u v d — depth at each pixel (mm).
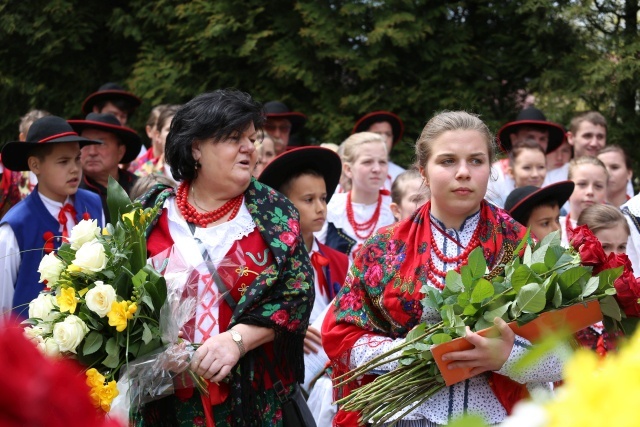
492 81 14438
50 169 5875
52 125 5922
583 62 13781
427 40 14375
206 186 4086
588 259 3709
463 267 3627
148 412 3893
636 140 13594
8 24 15359
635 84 13336
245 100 4070
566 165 9430
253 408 3844
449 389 3715
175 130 4082
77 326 3527
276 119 9984
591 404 1169
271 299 3912
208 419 3764
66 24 15625
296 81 15070
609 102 13539
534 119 9102
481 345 3484
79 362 3605
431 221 3965
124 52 16281
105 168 7762
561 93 13539
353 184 7641
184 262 3885
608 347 3986
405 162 13992
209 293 3877
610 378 1175
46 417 1243
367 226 7559
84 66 16141
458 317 3570
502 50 14570
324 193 5590
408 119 14328
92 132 7699
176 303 3725
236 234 3998
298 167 5520
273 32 14555
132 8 16047
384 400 3680
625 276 3705
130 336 3654
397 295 3852
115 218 3953
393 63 14086
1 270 5664
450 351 3516
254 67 15125
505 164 8617
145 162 9430
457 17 14727
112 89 10594
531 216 5664
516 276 3592
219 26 14469
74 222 6012
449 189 3840
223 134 3969
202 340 3850
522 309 3525
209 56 14820
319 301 5688
